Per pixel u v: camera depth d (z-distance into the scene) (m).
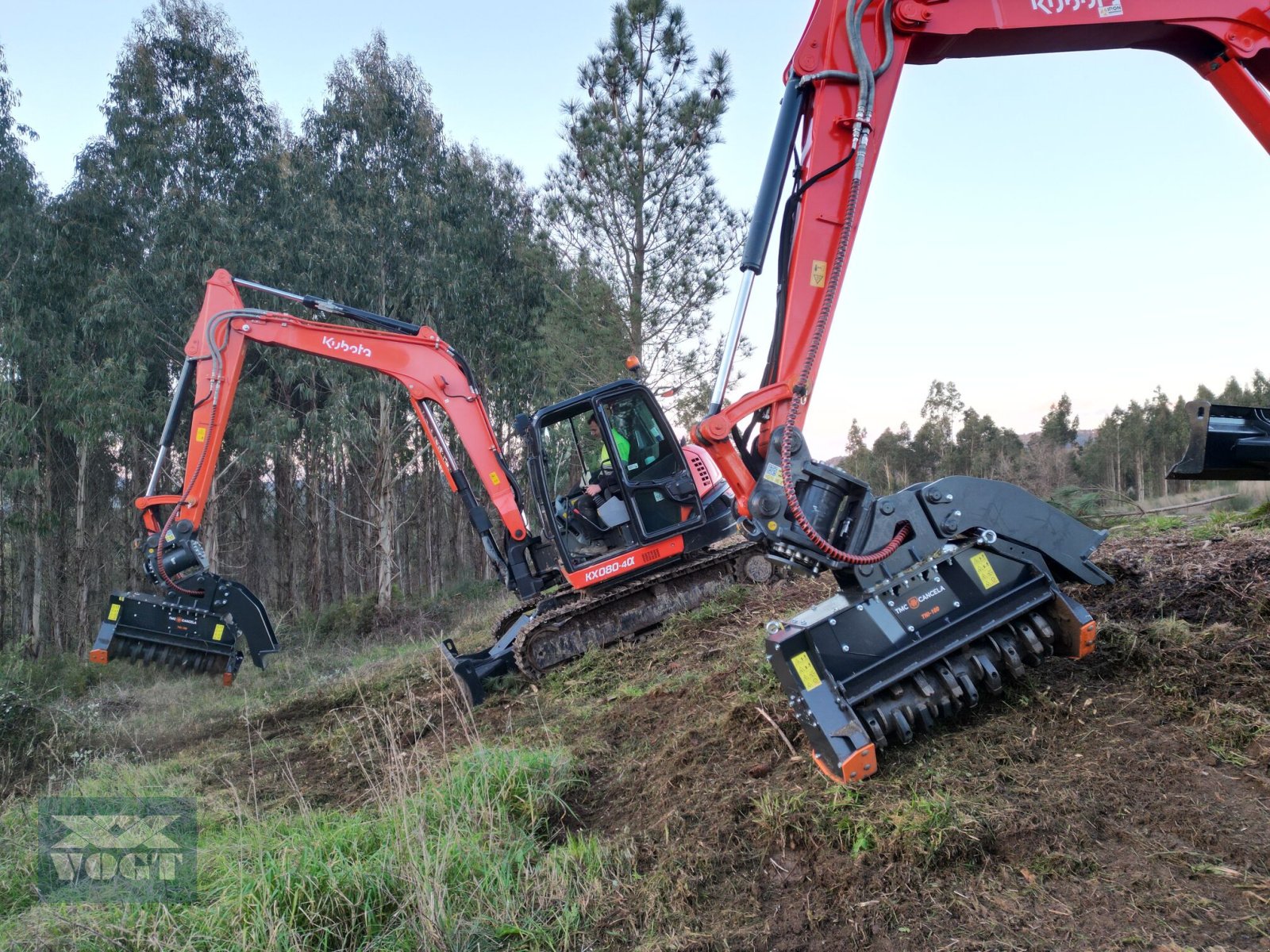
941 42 4.19
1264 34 4.20
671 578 8.04
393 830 4.03
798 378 4.00
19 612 25.47
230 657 8.09
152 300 20.39
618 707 5.81
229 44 22.94
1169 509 9.08
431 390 8.60
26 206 19.78
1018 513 4.06
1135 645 4.20
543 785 4.44
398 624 18.86
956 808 3.38
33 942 3.55
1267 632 4.16
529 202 27.20
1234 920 2.70
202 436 8.33
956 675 3.86
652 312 18.27
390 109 23.94
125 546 25.06
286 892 3.55
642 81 17.66
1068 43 4.27
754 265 4.02
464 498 8.66
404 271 23.02
